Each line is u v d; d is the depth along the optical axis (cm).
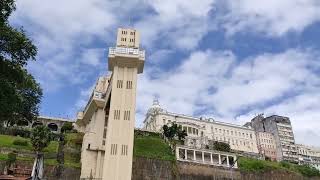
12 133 11494
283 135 19475
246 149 18175
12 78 3388
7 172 7162
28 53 3350
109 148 7425
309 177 12119
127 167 7288
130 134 7644
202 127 17300
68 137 10488
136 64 8462
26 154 9138
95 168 8575
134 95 8138
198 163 10600
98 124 9056
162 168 9881
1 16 3067
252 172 11169
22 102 4119
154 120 16900
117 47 8531
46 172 8419
